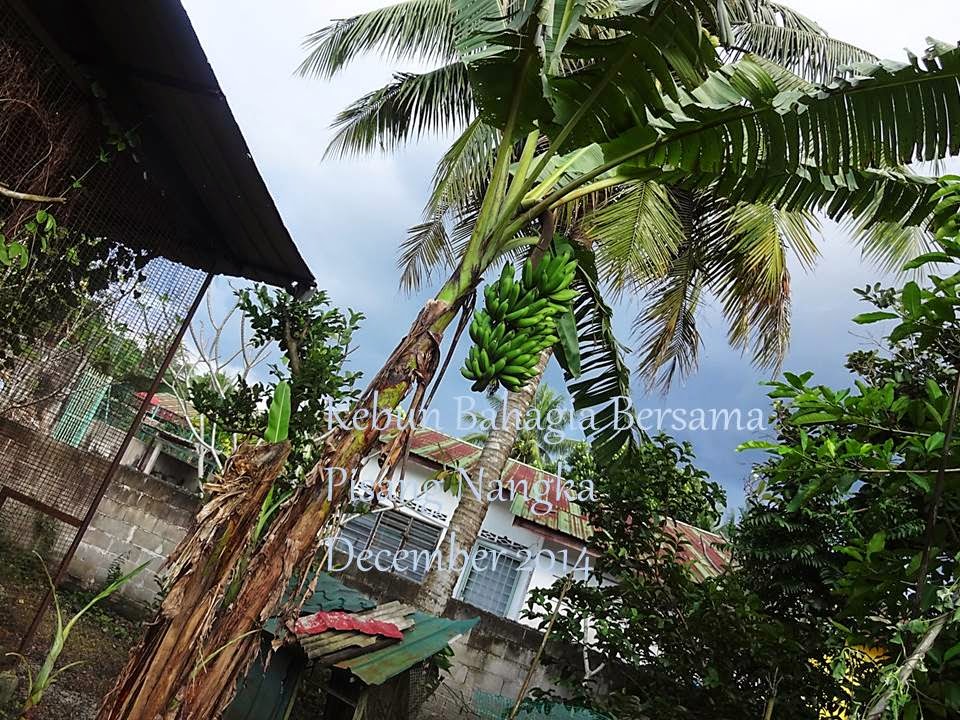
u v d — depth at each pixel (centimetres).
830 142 248
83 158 393
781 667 392
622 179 268
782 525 462
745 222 653
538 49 219
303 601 199
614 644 480
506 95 241
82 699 435
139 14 321
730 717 396
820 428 342
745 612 397
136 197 434
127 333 440
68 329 407
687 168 265
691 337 820
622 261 605
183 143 408
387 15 677
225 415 551
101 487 426
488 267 226
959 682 198
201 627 181
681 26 223
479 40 229
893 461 230
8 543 462
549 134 252
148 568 707
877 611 237
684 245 734
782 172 279
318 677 410
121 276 443
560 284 233
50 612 541
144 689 174
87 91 367
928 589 194
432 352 209
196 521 186
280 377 548
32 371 400
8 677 351
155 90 366
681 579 454
